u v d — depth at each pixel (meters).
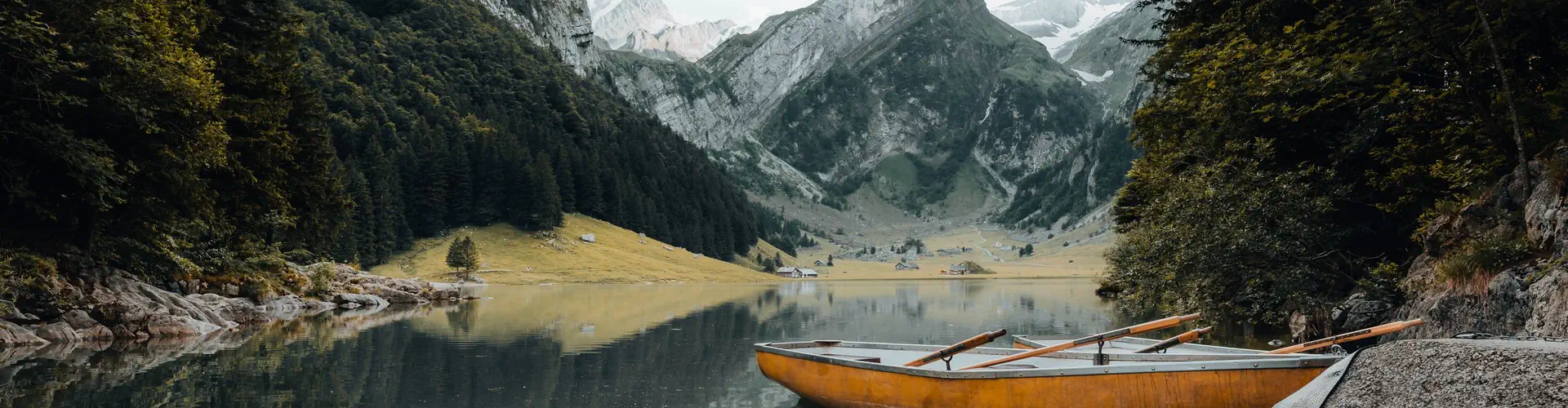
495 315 36.12
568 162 172.00
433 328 27.92
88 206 24.75
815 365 11.88
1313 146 22.88
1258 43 24.39
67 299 22.58
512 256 136.50
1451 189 18.59
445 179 146.38
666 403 13.43
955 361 13.47
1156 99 29.83
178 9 25.92
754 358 19.67
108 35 21.50
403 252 132.75
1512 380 4.11
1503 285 12.34
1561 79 17.69
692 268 157.38
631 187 191.50
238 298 32.59
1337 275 19.17
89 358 18.03
